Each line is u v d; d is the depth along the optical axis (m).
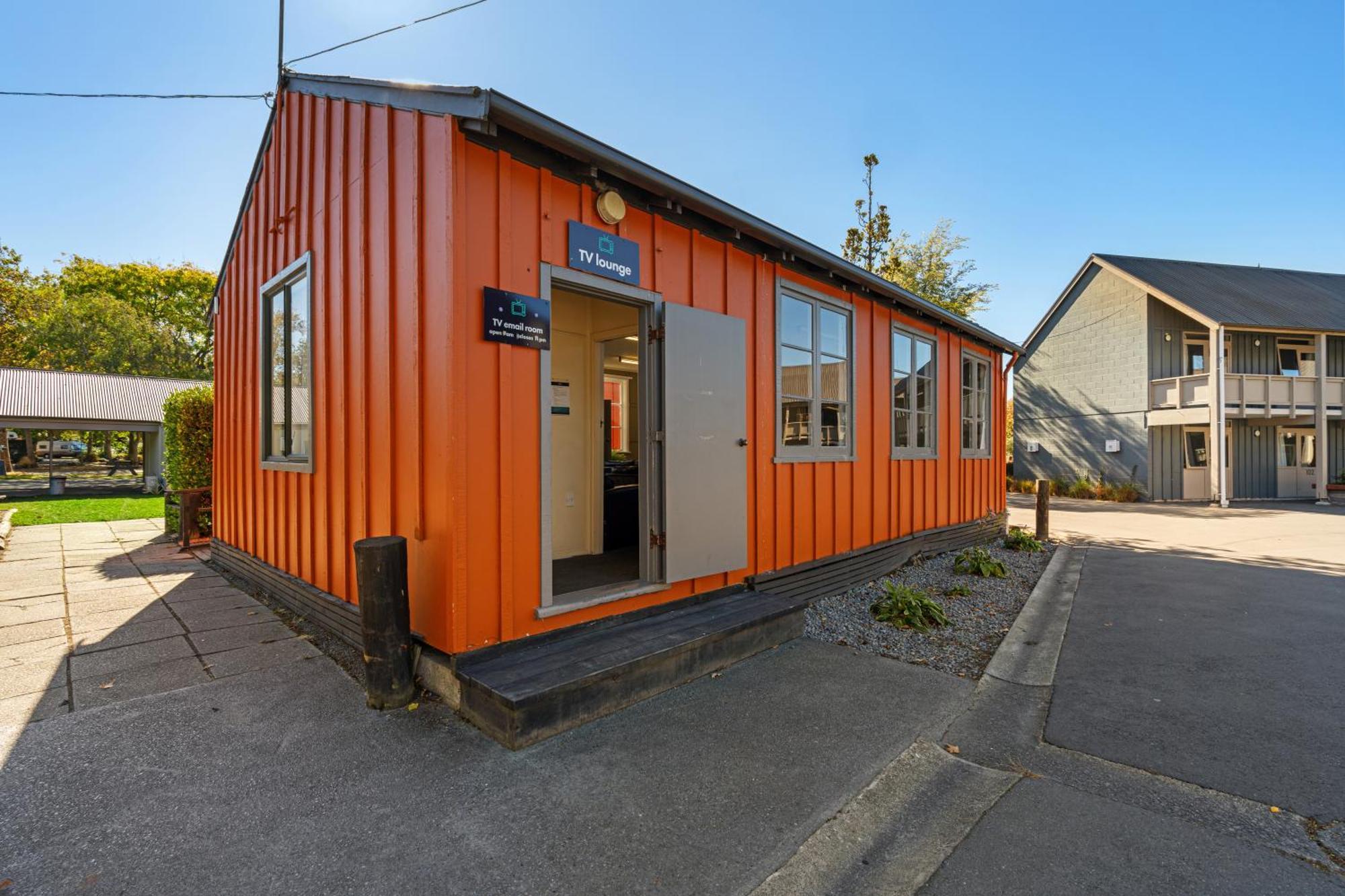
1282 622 5.32
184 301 34.09
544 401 3.62
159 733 2.97
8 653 4.05
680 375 4.38
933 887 2.05
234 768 2.67
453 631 3.17
